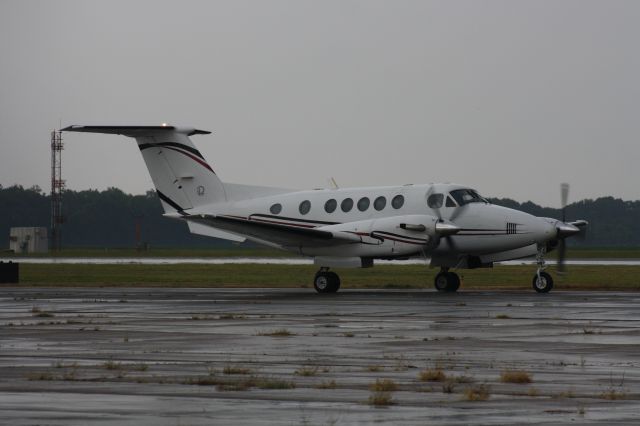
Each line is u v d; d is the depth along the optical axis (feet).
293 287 425.69
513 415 109.50
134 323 232.94
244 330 213.05
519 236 350.02
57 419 106.52
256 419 107.14
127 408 113.91
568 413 110.63
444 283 370.94
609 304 284.82
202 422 105.29
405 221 348.18
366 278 518.37
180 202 404.36
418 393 124.77
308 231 354.74
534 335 196.13
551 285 354.33
